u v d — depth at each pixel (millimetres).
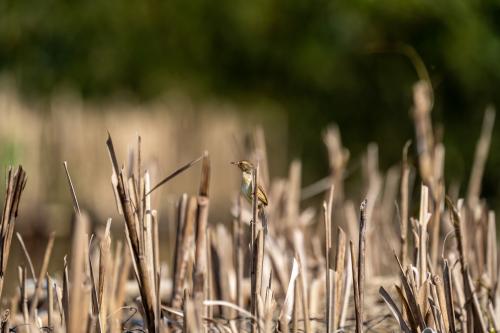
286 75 21922
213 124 21578
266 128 22188
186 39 22625
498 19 16469
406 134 19500
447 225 7742
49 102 19578
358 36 18969
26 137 18953
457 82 17156
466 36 16406
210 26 22500
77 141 19703
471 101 17234
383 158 19828
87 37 22531
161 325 5578
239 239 7062
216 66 22703
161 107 21625
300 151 21188
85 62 22438
